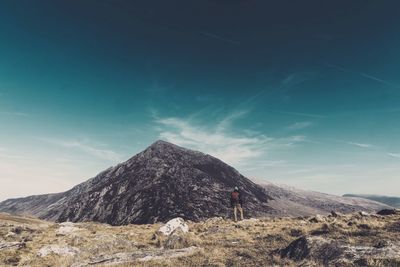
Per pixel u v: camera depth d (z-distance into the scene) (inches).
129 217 7519.7
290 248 803.4
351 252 689.6
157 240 1125.1
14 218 4069.9
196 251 903.7
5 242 1229.1
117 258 884.6
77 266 864.3
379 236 857.5
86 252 1017.5
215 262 796.6
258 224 1343.5
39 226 1720.0
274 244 943.7
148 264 804.6
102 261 879.1
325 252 719.7
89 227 1712.6
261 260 787.4
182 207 7564.0
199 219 7160.4
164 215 7239.2
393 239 812.6
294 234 1040.8
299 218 1457.9
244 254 855.1
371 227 965.8
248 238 1063.6
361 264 631.8
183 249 938.1
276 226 1246.9
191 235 1102.4
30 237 1314.0
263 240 1015.6
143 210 7573.8
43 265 908.0
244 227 1283.2
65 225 1792.6
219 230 1244.5
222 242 1029.8
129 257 886.4
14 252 1051.9
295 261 738.2
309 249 747.4
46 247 1035.3
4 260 965.2
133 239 1222.3
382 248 685.9
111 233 1430.9
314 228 1070.4
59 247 1037.2
